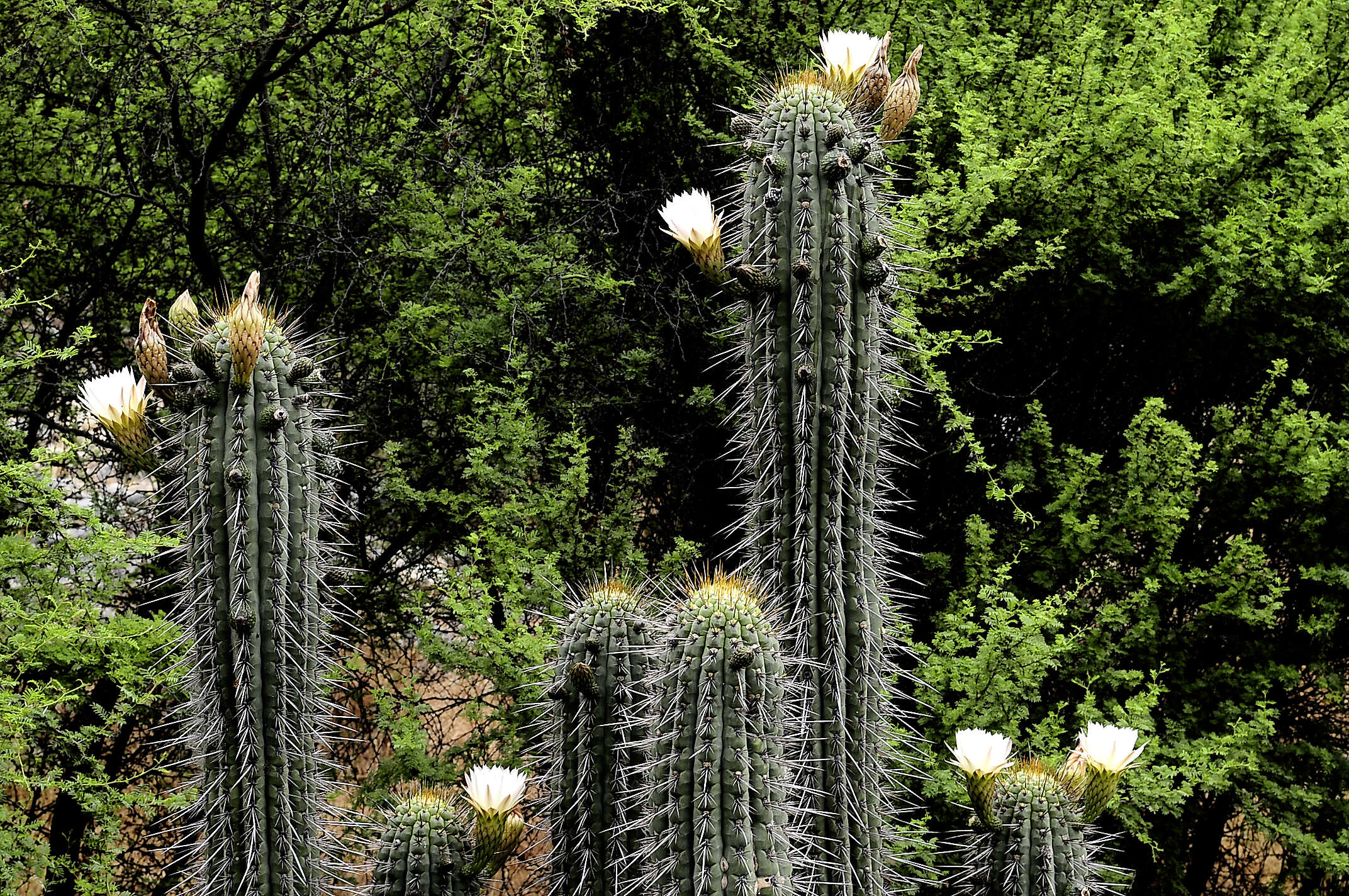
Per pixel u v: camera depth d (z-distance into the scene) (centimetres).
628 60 569
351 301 603
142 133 565
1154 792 438
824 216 264
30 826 441
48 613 410
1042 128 549
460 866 269
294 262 579
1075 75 546
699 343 574
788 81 283
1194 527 564
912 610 571
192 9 525
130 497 574
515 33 494
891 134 277
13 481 430
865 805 285
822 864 270
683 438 567
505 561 482
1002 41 573
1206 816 582
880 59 275
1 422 493
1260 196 544
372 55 555
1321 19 596
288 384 251
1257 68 568
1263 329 566
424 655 481
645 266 578
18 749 414
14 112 557
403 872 267
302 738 261
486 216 535
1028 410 544
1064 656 506
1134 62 560
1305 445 514
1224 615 529
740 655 223
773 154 265
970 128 507
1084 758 285
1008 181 514
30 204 555
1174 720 519
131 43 515
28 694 387
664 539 593
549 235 555
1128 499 512
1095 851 294
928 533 578
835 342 267
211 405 245
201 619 251
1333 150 561
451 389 567
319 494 261
